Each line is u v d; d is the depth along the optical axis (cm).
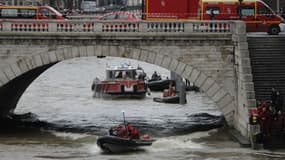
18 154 4928
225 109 5547
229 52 5516
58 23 5516
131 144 5012
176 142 5281
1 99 6419
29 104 7688
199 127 5966
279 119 4988
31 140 5453
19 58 5538
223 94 5534
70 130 5906
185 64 5534
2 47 5522
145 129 5916
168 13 6216
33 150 5072
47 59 5534
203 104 7750
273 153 4831
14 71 5544
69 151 5044
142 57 5534
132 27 5525
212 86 5538
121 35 5488
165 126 6081
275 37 5725
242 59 5262
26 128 6034
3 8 6288
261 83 5378
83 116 6788
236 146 5069
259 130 4944
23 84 6875
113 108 7438
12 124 6262
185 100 7819
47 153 4969
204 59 5525
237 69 5425
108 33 5488
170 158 4775
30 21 5525
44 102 7888
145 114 6944
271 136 4975
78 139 5497
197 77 5538
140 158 4800
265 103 5081
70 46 5522
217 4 6034
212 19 6009
